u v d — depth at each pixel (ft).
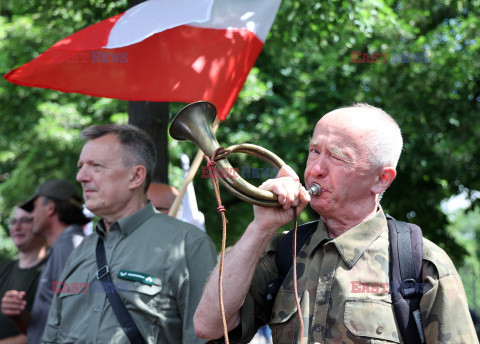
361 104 7.36
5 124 35.01
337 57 30.53
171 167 29.30
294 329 6.79
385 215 7.14
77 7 19.97
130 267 9.59
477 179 30.71
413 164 29.71
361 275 6.68
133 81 12.36
